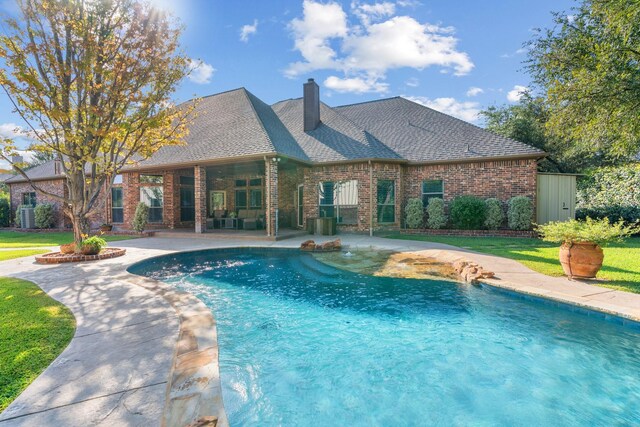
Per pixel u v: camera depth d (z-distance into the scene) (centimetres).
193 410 236
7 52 815
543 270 687
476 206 1332
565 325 476
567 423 293
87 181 1056
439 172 1477
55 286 600
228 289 688
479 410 312
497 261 784
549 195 1359
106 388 265
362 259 912
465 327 482
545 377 360
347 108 2044
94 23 886
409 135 1653
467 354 410
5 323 411
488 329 472
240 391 334
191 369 294
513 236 1305
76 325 405
